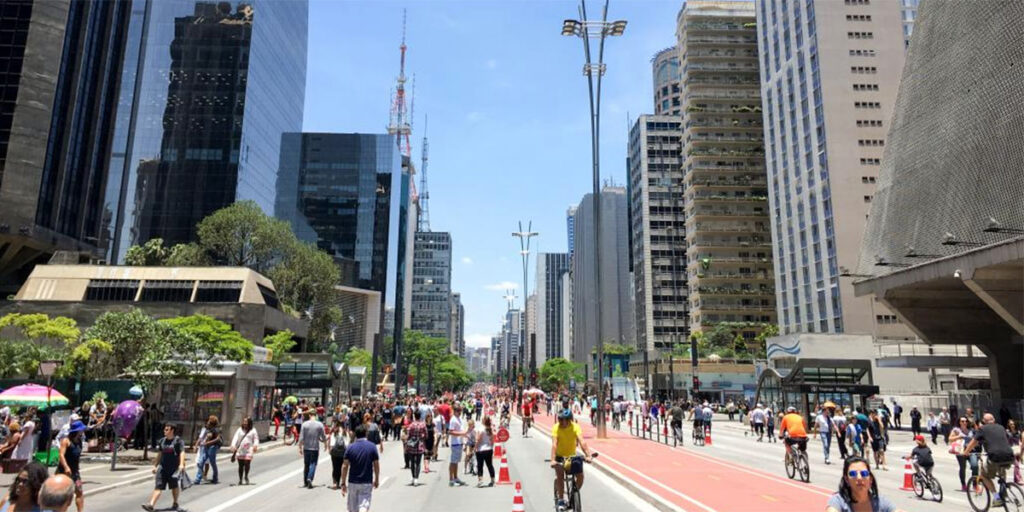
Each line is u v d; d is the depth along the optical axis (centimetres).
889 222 4884
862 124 8312
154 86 11850
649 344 13500
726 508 1216
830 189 8169
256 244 7231
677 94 15750
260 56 12594
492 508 1270
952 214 4081
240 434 1661
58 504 482
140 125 11644
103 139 9219
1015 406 3906
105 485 1577
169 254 7669
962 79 4244
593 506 1299
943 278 4231
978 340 4750
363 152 17000
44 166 7644
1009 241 3234
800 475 1688
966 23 4275
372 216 16600
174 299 5938
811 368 4150
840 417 2267
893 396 5100
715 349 10388
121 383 2988
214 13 12188
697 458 2255
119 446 2427
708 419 3139
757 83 12606
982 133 3938
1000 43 3884
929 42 4772
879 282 4616
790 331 9169
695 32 12838
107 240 11169
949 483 1842
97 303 5706
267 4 12988
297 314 7375
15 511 559
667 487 1505
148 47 11988
